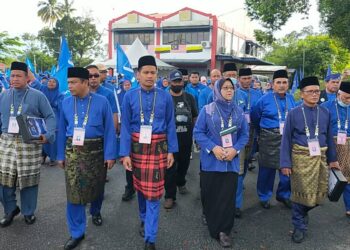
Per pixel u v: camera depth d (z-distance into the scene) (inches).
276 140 187.2
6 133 159.5
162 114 145.7
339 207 199.0
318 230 167.8
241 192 182.1
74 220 148.3
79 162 144.1
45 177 248.4
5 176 159.5
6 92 161.3
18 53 1355.8
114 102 211.9
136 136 145.3
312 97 150.4
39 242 150.3
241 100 199.8
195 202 203.2
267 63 1389.0
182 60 1450.5
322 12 568.4
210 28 1417.3
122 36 1556.3
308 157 149.3
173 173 187.9
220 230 151.7
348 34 553.0
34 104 159.9
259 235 161.0
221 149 147.9
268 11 580.1
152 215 142.6
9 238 153.3
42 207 189.8
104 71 241.8
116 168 276.8
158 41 1504.7
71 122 146.1
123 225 169.2
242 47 1761.8
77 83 143.2
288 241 155.5
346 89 177.5
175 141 149.7
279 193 200.8
